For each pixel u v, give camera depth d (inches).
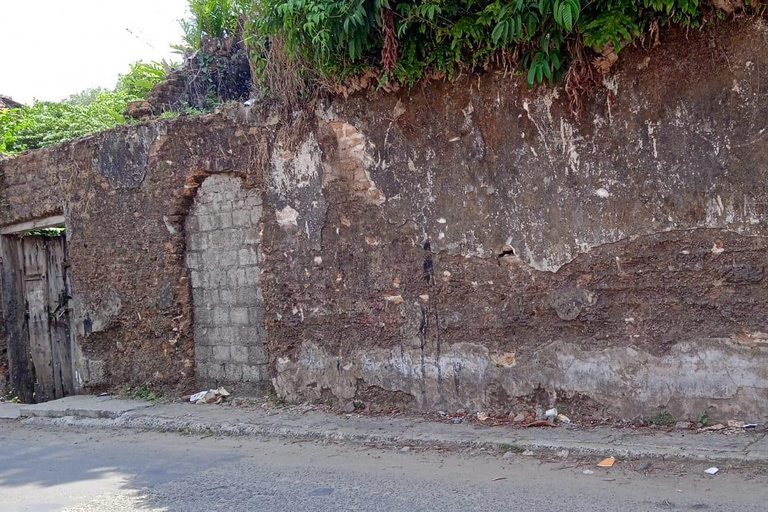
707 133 231.3
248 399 335.6
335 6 266.8
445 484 209.0
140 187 364.5
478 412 275.7
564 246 256.7
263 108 324.5
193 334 358.0
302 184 314.5
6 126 625.9
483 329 273.7
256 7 326.6
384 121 291.7
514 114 263.4
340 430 272.7
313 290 313.6
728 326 232.2
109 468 253.8
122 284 373.7
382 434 262.8
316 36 270.5
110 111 513.3
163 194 356.5
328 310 310.0
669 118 236.5
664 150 238.1
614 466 214.5
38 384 428.8
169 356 360.2
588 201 251.8
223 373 346.9
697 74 231.3
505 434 248.4
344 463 239.5
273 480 224.2
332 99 304.0
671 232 238.7
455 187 277.1
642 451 217.5
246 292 336.8
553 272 259.1
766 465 200.2
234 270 340.5
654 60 237.1
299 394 319.6
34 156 409.4
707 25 228.2
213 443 282.2
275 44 314.5
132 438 302.5
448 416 279.4
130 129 366.0
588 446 226.4
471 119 272.1
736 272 229.6
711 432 229.9
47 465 265.7
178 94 486.9
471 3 252.7
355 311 302.8
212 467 244.7
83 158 385.4
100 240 380.8
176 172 351.6
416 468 227.6
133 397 366.3
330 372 310.2
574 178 253.8
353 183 300.8
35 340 430.0
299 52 296.4
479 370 275.0
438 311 282.8
